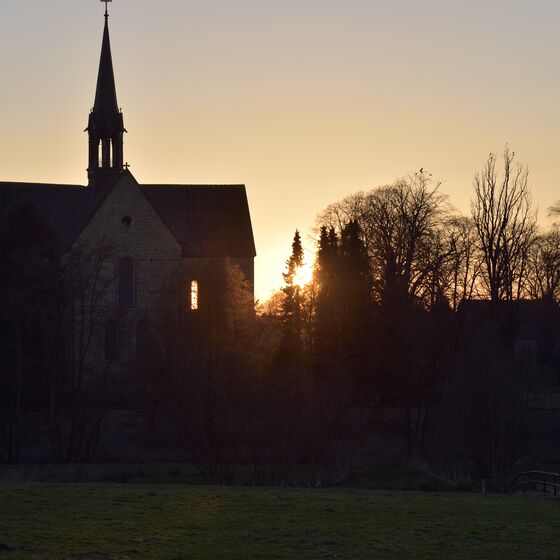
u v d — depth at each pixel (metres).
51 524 36.28
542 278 133.00
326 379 90.12
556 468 81.00
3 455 86.44
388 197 121.88
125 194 114.06
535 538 35.97
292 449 78.38
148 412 89.75
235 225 132.12
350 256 112.75
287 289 116.00
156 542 33.97
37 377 92.31
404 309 99.81
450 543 35.03
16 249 96.62
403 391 94.62
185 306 95.75
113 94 125.19
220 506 40.59
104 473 75.56
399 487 70.38
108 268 112.50
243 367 78.12
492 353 81.56
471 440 77.19
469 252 117.88
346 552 33.38
